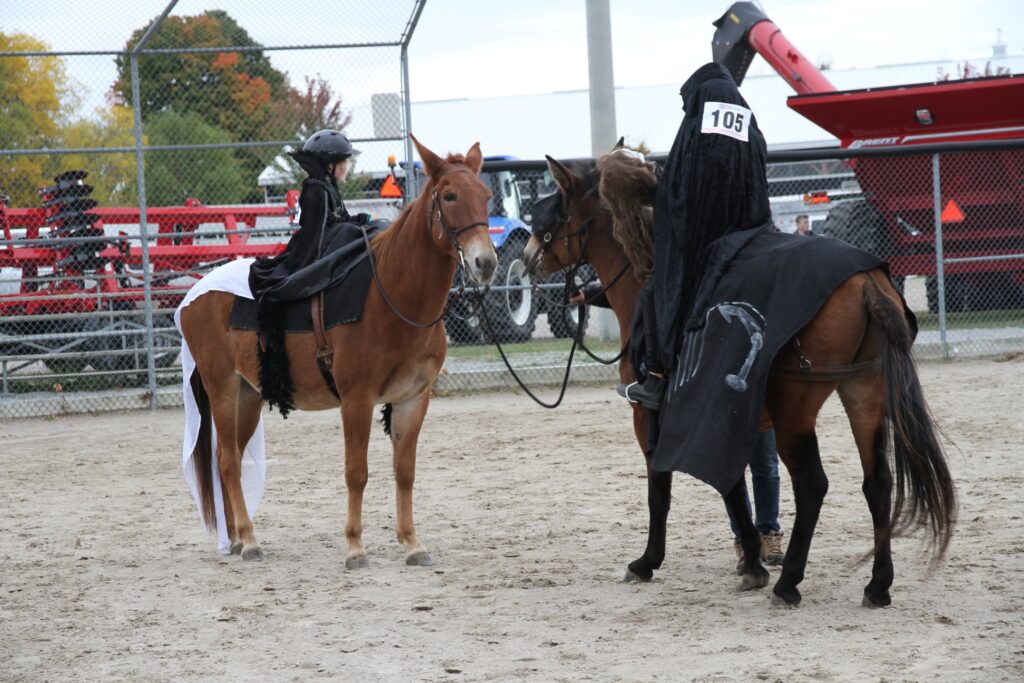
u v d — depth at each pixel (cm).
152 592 775
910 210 2089
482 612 694
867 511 930
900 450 606
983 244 2067
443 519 974
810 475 652
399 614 698
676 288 684
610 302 784
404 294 799
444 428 1461
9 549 912
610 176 729
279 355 845
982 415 1347
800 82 2372
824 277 621
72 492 1145
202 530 974
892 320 605
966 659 558
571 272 802
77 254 1783
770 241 673
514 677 566
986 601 662
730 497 715
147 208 1878
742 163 691
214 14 1686
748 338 630
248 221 1962
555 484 1102
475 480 1138
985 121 2033
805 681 537
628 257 738
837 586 712
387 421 857
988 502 924
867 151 1788
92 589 786
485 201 771
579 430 1409
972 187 2059
